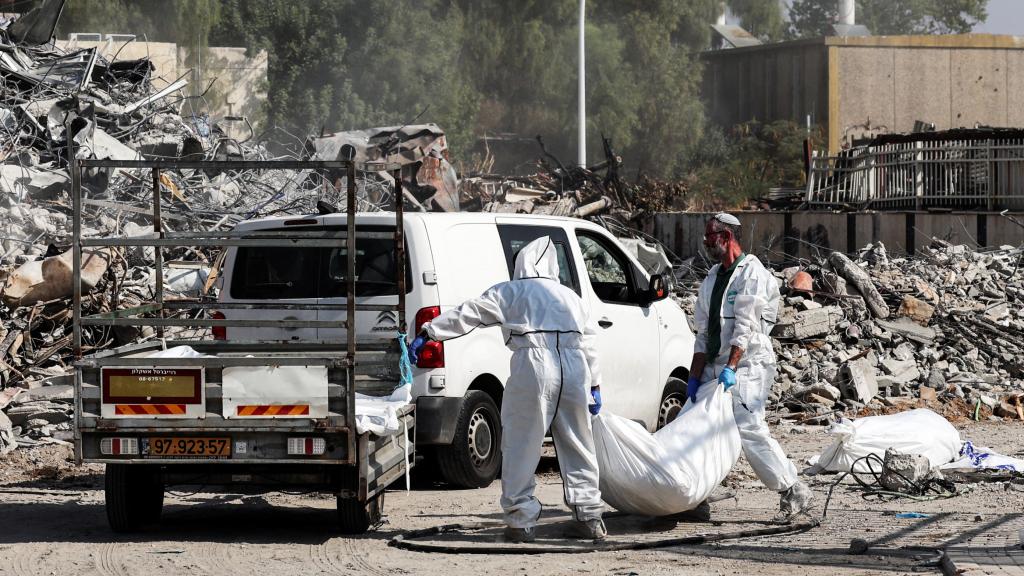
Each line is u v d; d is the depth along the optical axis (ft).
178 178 99.86
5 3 153.58
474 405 51.44
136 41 232.12
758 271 42.91
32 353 66.95
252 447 39.91
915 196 139.03
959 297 98.12
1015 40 274.77
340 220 50.93
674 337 61.87
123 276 74.02
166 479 41.50
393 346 46.65
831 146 264.52
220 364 39.65
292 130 251.60
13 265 73.41
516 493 40.19
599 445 42.04
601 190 146.61
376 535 42.34
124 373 40.04
